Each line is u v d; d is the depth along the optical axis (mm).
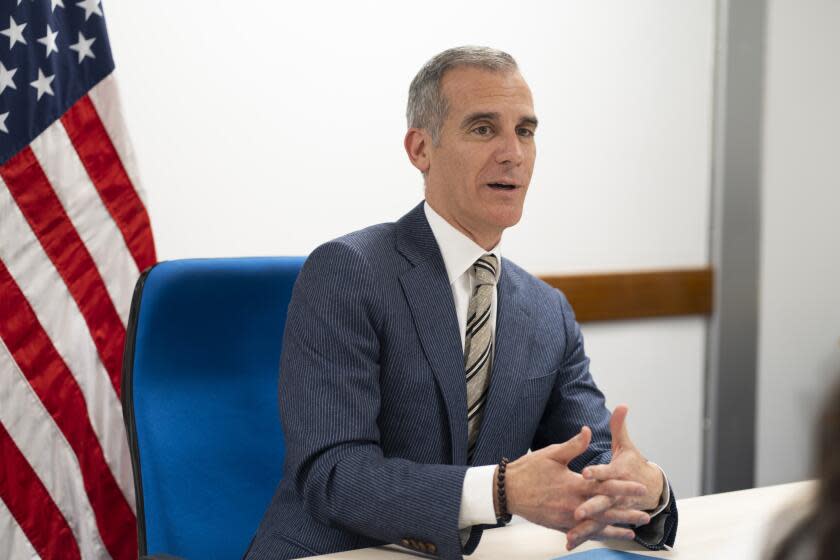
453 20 4027
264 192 3658
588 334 4473
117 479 2996
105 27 2986
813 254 5055
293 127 3701
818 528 446
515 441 1960
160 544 1955
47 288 2859
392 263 1930
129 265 2984
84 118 2938
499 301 2010
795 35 4891
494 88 1934
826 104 5027
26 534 2828
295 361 1833
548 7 4234
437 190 1989
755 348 4906
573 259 4395
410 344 1869
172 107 3449
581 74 4340
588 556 1554
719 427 4844
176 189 3479
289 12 3660
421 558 1596
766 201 4883
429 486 1568
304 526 1832
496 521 1547
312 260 1936
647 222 4605
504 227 1961
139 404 1997
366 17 3828
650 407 4711
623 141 4488
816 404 455
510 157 1911
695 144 4719
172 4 3424
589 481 1505
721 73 4707
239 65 3572
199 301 2090
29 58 2844
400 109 3945
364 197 3887
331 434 1714
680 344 4781
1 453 2799
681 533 1722
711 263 4816
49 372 2865
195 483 2014
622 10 4434
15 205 2816
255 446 2102
